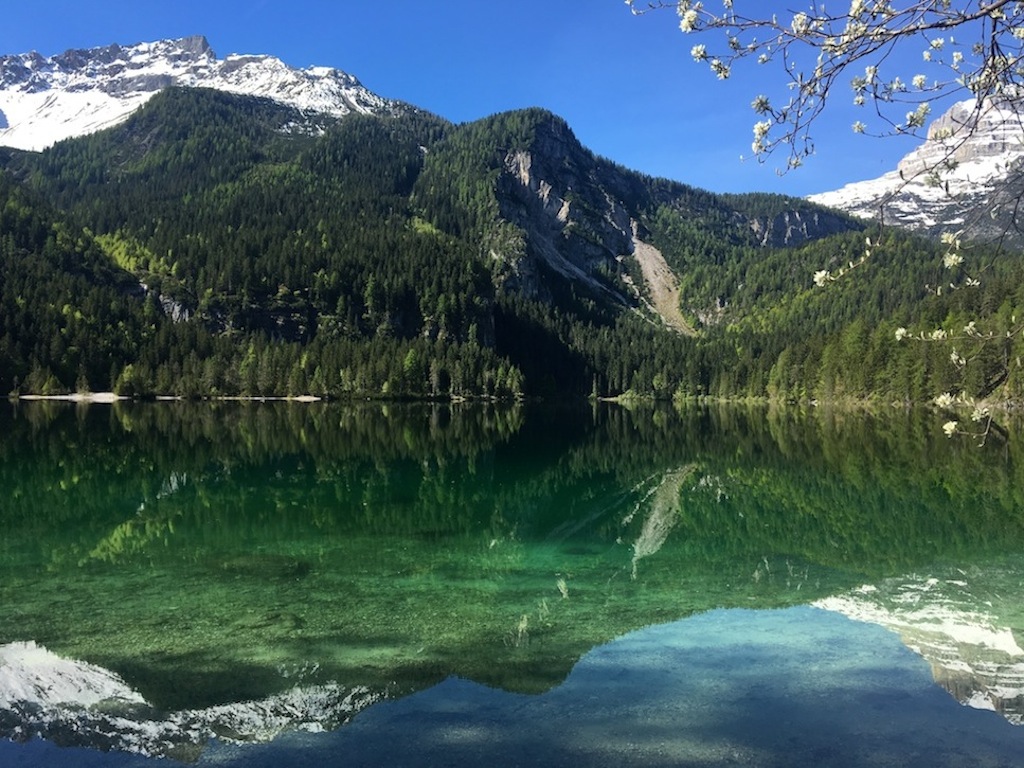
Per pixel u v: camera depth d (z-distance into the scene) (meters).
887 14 4.32
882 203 5.12
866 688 9.88
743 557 18.00
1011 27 4.28
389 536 20.27
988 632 12.24
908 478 32.28
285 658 11.01
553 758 8.03
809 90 4.82
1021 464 36.41
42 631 12.15
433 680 10.22
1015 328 6.46
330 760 8.01
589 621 12.89
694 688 9.89
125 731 8.70
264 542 19.25
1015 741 8.38
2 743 8.41
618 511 24.78
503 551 18.61
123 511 23.28
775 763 7.91
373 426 64.81
